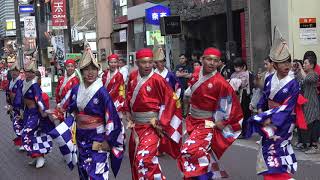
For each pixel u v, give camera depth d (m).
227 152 9.89
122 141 6.16
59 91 10.57
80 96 6.10
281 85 6.09
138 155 6.36
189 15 19.45
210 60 6.52
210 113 6.66
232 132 6.60
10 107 11.59
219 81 6.54
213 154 6.67
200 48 19.77
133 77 6.78
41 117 9.43
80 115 6.13
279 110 6.02
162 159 9.60
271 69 8.42
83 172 6.14
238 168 8.52
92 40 30.41
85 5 31.70
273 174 6.13
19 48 29.53
